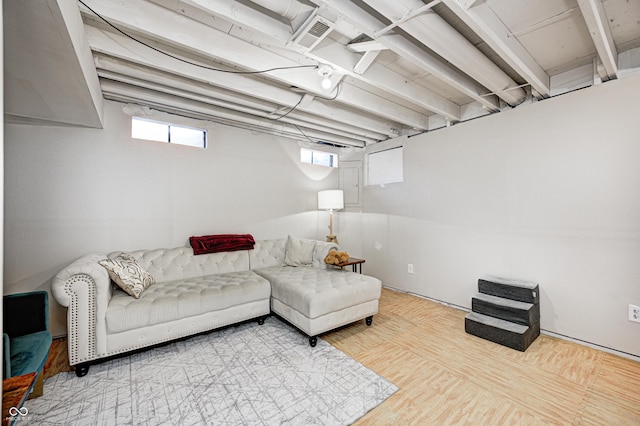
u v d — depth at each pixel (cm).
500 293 283
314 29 181
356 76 243
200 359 226
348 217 489
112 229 292
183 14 192
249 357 230
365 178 472
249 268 350
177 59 229
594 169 245
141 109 307
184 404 175
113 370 210
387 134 415
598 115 243
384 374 207
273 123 374
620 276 233
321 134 430
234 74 260
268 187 410
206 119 349
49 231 264
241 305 276
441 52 201
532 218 282
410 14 164
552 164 269
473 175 330
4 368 137
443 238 360
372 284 289
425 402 178
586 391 188
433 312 332
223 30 208
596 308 245
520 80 270
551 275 270
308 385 194
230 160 372
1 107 84
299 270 338
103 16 167
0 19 85
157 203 318
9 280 251
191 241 327
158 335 231
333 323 260
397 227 421
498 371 211
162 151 321
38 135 260
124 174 299
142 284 251
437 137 368
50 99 210
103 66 223
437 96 315
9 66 164
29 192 257
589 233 248
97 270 210
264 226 406
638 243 225
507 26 199
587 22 172
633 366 217
